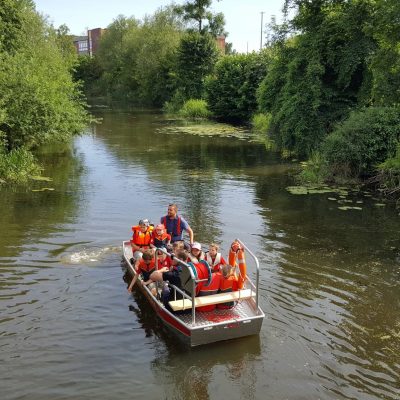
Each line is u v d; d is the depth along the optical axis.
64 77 25.06
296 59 21.34
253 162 22.02
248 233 11.93
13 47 23.47
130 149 25.61
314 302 8.31
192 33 52.25
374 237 11.77
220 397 5.91
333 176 17.95
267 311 7.96
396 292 8.75
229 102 40.03
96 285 8.88
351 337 7.25
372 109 17.64
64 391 5.96
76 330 7.36
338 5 21.23
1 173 17.48
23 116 18.42
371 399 5.88
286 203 14.82
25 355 6.69
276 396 5.93
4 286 8.73
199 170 20.00
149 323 7.63
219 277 7.47
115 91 73.88
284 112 21.94
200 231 12.02
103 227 12.11
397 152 16.22
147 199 15.02
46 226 12.15
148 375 6.32
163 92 58.22
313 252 10.70
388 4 14.99
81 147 26.08
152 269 8.42
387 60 15.58
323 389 6.07
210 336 6.97
